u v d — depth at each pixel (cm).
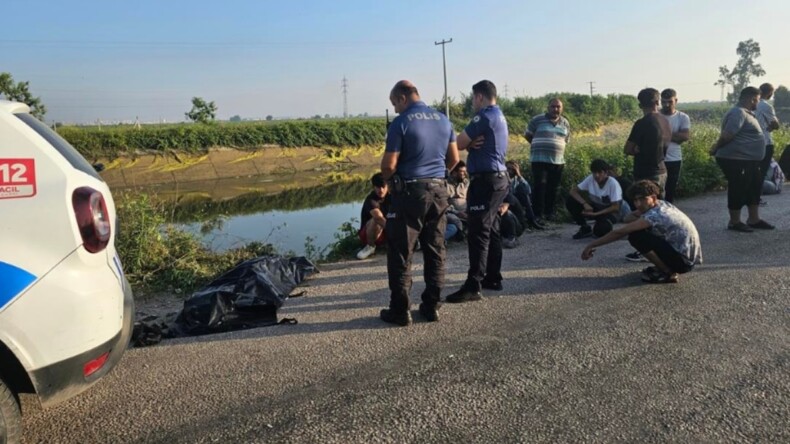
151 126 3216
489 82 511
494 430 305
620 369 374
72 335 267
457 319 480
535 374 370
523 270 630
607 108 4316
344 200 1870
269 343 441
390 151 444
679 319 461
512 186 858
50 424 324
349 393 352
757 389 342
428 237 468
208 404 344
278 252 764
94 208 277
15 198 262
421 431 305
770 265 603
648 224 545
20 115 281
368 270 663
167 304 567
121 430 317
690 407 324
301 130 3356
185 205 1819
